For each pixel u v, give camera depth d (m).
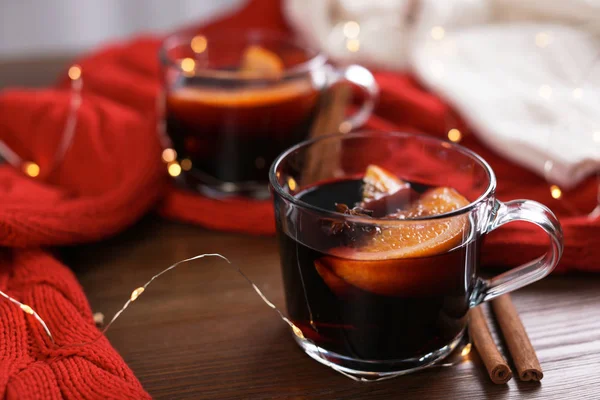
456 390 0.45
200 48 0.66
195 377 0.46
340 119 0.62
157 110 0.65
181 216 0.59
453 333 0.46
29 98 0.65
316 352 0.47
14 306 0.48
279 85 0.57
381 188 0.47
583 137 0.59
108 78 0.71
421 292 0.43
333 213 0.43
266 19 0.79
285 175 0.47
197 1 1.19
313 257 0.44
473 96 0.64
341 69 0.63
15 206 0.53
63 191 0.60
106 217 0.55
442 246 0.43
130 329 0.49
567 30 0.72
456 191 0.47
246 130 0.58
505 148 0.60
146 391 0.45
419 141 0.50
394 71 0.75
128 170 0.58
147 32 1.19
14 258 0.52
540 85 0.67
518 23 0.75
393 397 0.45
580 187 0.58
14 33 1.16
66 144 0.62
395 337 0.44
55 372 0.44
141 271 0.54
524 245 0.52
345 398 0.45
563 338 0.48
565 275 0.53
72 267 0.54
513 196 0.58
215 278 0.54
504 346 0.48
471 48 0.71
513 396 0.45
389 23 0.75
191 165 0.60
